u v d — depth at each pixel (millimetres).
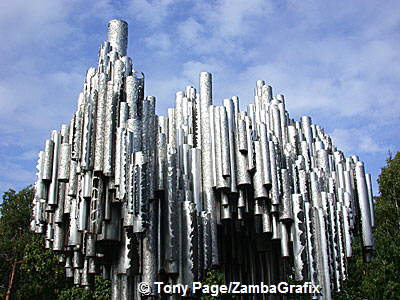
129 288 8289
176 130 10594
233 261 12070
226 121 9773
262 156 9492
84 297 23406
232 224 11211
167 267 8289
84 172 8312
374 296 21609
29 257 24969
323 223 9953
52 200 9406
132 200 7547
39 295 26906
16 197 36094
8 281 31359
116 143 8109
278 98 12469
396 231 23312
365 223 11555
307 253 9406
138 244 8094
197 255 8539
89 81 9586
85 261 9289
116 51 9641
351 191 11703
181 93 12312
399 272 21234
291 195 9672
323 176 11141
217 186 9477
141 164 7711
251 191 9898
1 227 34031
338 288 10031
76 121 8633
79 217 8156
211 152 9922
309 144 12711
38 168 9758
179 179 8953
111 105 8445
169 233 8406
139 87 8945
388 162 31031
